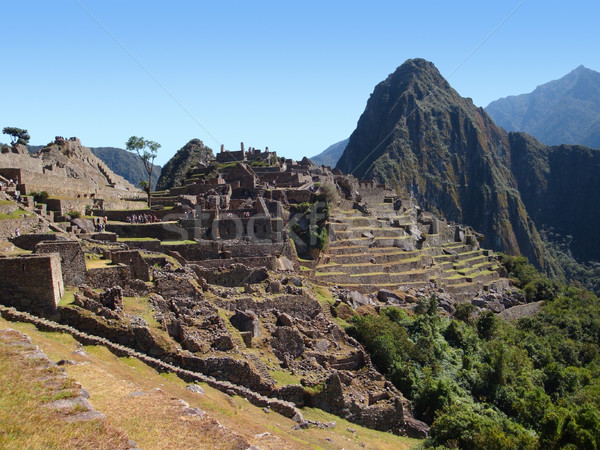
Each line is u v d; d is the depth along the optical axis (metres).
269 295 61.94
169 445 23.86
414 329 78.62
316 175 139.38
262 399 42.75
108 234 64.00
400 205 146.25
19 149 88.44
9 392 24.00
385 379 61.06
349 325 69.06
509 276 167.12
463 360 78.06
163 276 52.75
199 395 36.41
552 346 109.12
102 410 26.12
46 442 20.58
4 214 57.25
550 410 68.62
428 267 115.88
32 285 40.41
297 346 55.44
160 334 42.75
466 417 55.09
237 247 71.88
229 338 46.97
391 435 53.38
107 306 43.84
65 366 31.00
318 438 40.31
